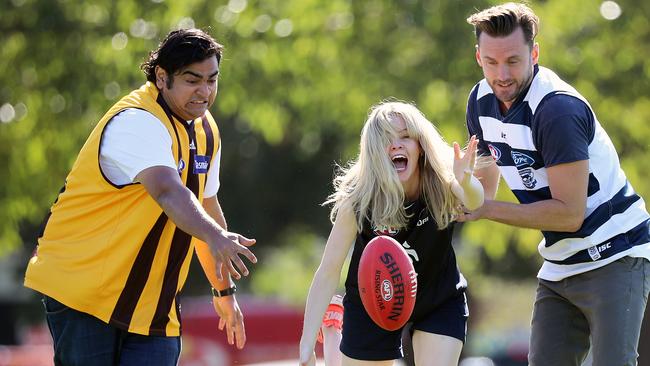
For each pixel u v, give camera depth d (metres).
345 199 20.23
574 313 20.77
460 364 62.53
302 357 19.73
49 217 19.31
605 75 53.12
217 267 17.67
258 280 80.19
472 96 20.84
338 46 53.25
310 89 53.84
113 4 51.22
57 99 52.34
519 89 19.48
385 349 20.55
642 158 53.72
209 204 21.06
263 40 52.12
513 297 85.44
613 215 19.91
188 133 19.38
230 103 52.91
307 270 80.00
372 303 18.84
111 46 50.94
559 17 52.12
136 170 18.30
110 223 18.73
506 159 20.34
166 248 18.97
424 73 52.28
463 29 51.59
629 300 19.81
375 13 53.47
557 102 19.12
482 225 54.59
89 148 18.84
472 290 77.06
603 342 19.75
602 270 19.95
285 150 83.44
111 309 18.72
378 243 18.91
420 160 20.16
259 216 86.06
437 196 20.03
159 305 19.03
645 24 53.34
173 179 18.19
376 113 20.14
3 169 53.19
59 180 53.50
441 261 20.27
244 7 51.69
